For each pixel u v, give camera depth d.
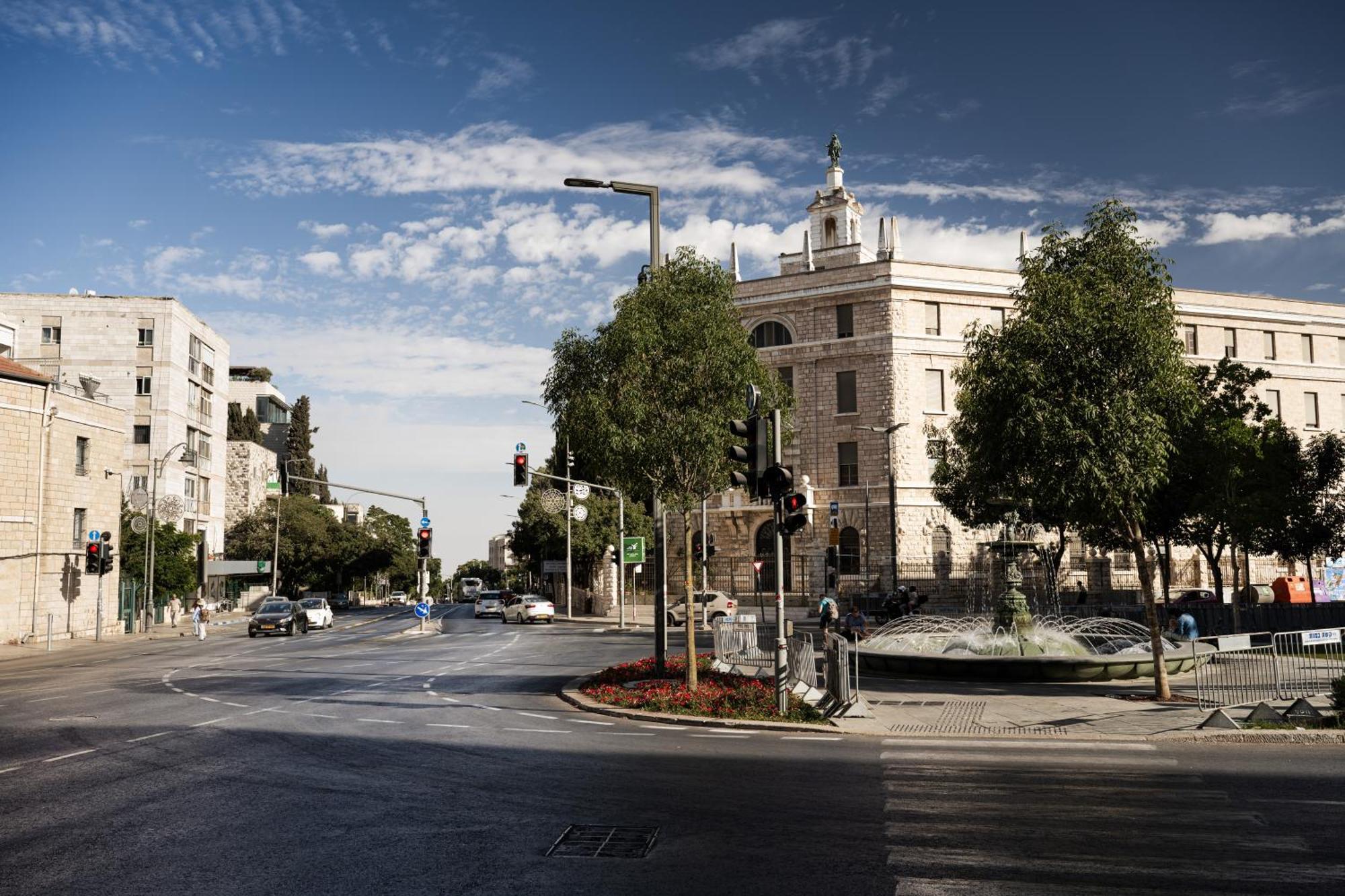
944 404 54.12
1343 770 11.02
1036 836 8.05
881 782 10.37
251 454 84.88
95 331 60.06
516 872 7.13
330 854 7.65
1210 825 8.41
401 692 19.50
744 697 16.27
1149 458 17.67
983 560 52.34
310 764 11.52
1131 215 18.55
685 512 17.80
